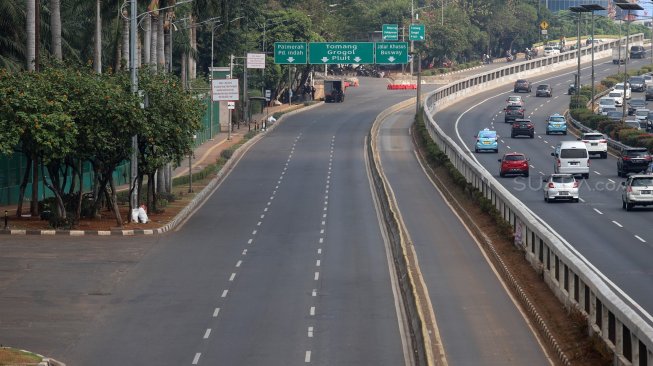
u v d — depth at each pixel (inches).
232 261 2701.8
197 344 1903.3
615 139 5664.4
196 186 4242.1
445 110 7549.2
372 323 2059.5
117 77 3238.2
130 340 1931.6
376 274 2541.8
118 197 3767.2
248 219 3464.6
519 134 5935.0
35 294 2295.8
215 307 2192.4
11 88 2908.5
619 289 2244.1
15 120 2906.0
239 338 1945.1
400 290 2361.0
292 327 2026.3
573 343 1830.7
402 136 6122.1
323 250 2871.6
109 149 3093.0
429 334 1920.5
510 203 2970.0
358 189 4215.1
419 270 2529.5
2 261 2642.7
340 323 2058.3
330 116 7303.2
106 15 4052.7
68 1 5002.5
